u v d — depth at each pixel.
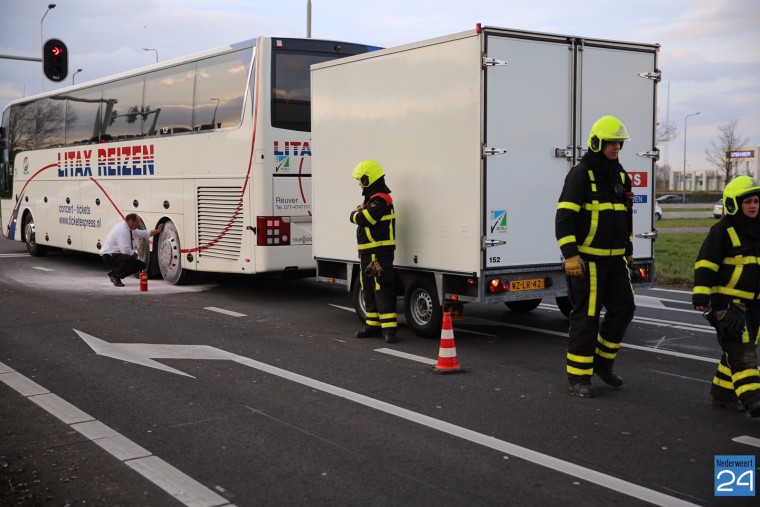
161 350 8.76
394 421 6.10
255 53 12.19
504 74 8.23
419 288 9.27
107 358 8.38
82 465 5.24
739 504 4.48
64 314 11.15
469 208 8.30
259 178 12.13
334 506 4.53
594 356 6.99
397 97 9.16
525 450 5.40
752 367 5.86
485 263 8.25
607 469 5.03
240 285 14.39
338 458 5.30
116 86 15.82
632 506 4.47
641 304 11.93
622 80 9.03
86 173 17.00
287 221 12.37
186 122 13.66
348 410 6.41
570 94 8.67
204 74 13.26
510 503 4.52
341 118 10.05
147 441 5.71
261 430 5.92
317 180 10.53
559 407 6.42
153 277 15.22
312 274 13.01
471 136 8.22
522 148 8.40
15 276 15.71
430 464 5.16
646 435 5.69
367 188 9.08
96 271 16.61
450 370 7.60
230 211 12.79
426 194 8.84
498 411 6.33
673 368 7.74
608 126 6.40
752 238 5.78
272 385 7.23
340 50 12.73
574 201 6.48
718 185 87.44
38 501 4.65
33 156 19.44
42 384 7.33
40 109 19.12
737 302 5.82
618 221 6.54
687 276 15.05
